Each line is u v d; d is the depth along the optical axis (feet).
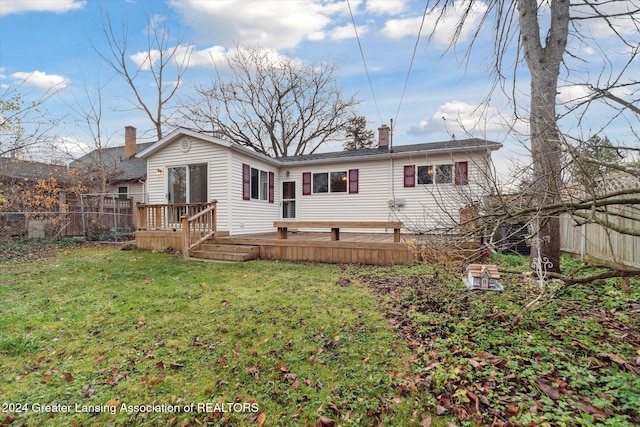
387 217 35.73
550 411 6.26
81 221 42.47
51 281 18.06
